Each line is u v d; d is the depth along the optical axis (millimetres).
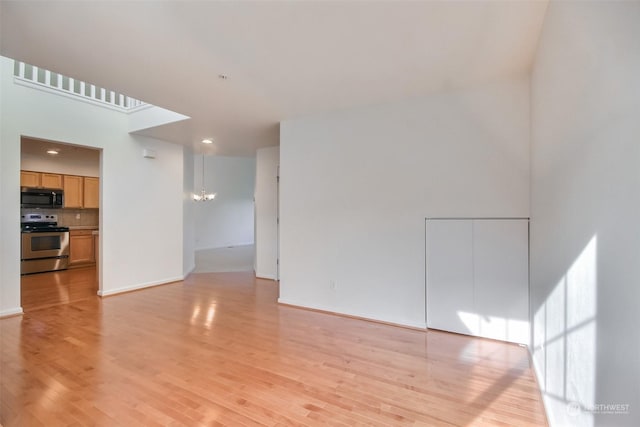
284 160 4227
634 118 818
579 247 1307
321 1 1856
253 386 2238
